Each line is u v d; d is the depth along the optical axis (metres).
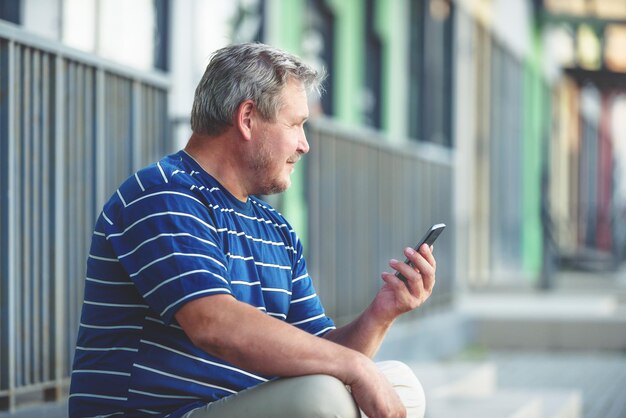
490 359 13.17
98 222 3.56
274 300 3.77
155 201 3.47
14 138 5.15
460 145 17.92
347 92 13.27
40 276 5.33
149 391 3.50
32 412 5.07
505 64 22.27
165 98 6.40
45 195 5.35
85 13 7.32
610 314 14.59
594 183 35.69
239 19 9.99
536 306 15.88
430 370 9.73
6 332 5.05
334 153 9.36
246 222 3.72
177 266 3.38
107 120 5.87
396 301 3.82
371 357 3.88
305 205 8.81
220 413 3.37
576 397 9.23
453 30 17.02
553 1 26.12
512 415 7.64
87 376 3.53
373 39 14.34
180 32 8.47
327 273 9.17
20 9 6.66
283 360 3.32
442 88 16.98
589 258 24.14
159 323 3.51
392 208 11.02
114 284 3.51
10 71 5.06
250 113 3.66
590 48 29.92
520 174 23.86
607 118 38.50
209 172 3.68
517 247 23.38
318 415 3.28
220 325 3.33
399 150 11.25
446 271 13.24
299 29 11.87
